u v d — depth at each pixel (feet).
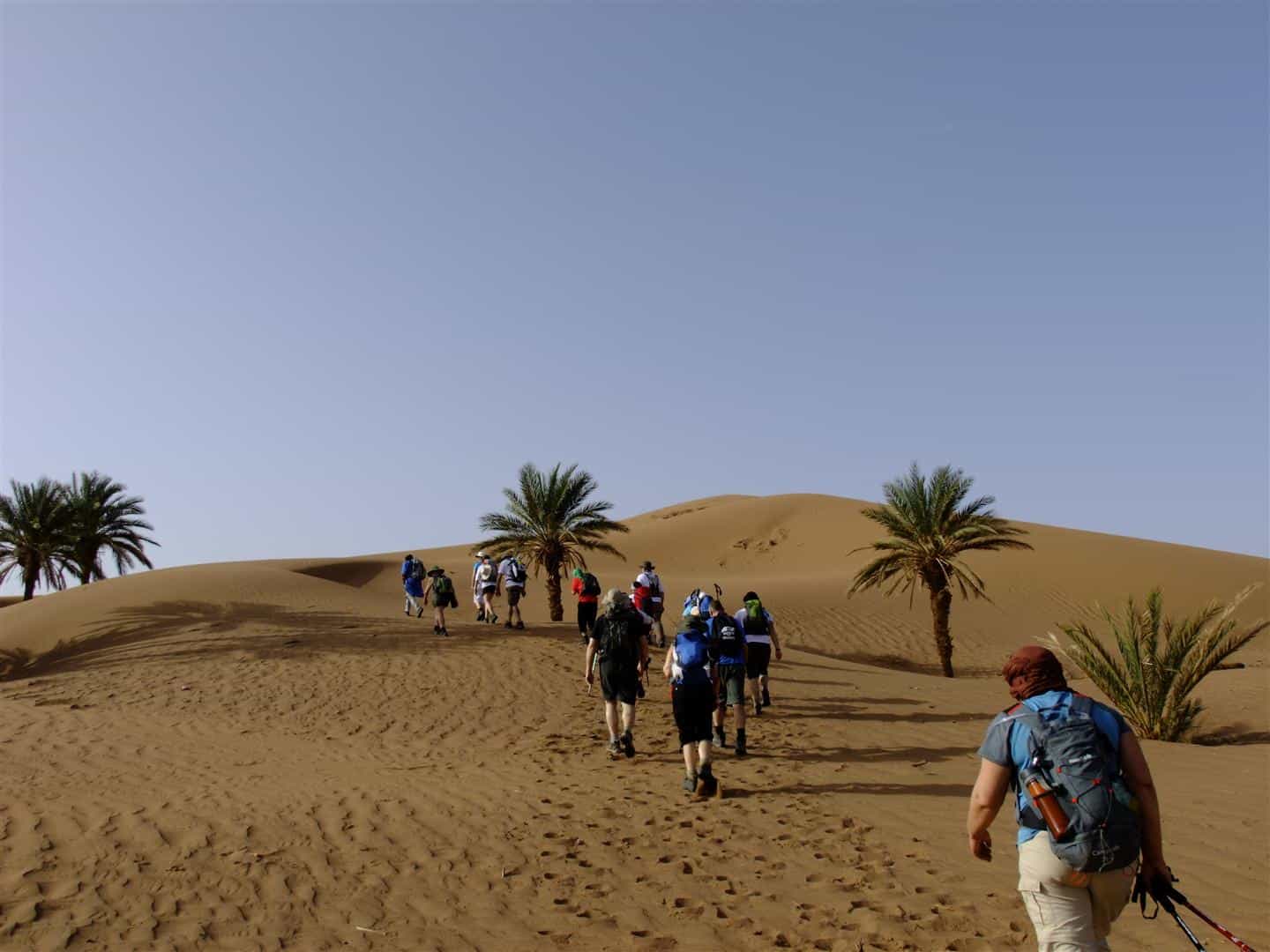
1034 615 124.98
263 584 96.84
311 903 20.12
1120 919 17.81
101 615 82.33
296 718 45.65
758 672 45.91
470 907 19.85
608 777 32.50
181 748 38.60
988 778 12.76
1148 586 138.51
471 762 35.78
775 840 24.16
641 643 36.50
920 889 20.02
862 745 38.24
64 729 42.55
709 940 17.87
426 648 63.72
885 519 95.25
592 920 19.02
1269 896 18.54
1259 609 129.39
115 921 18.94
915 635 110.63
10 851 23.17
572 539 94.68
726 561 205.57
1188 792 27.94
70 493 147.64
